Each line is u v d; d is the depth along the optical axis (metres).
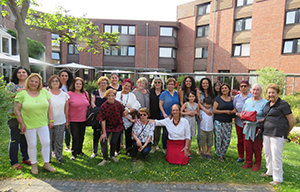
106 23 25.70
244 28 21.11
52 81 4.14
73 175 3.87
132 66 26.39
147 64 26.27
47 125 3.96
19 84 4.06
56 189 3.40
